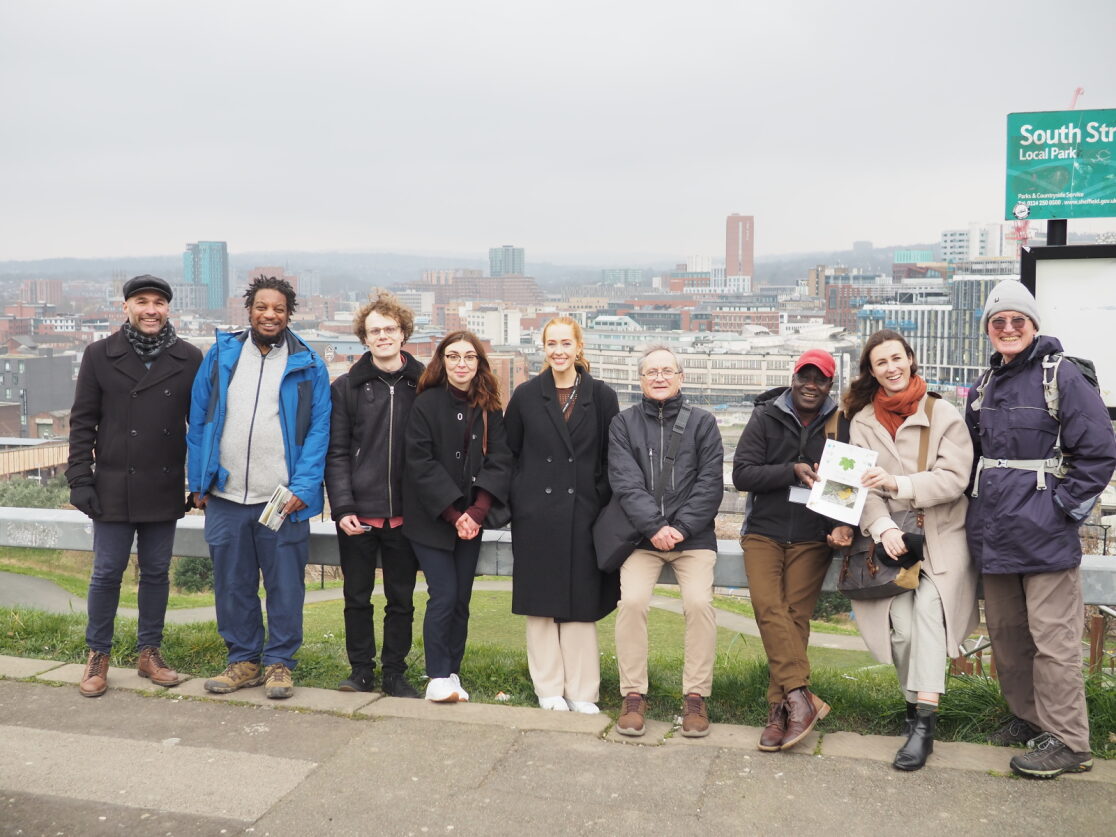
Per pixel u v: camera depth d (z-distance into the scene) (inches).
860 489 140.9
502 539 181.3
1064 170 184.5
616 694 172.7
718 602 1027.3
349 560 166.7
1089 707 149.2
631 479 155.5
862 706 158.7
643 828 116.2
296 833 114.8
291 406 160.1
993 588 141.2
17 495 2070.6
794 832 115.3
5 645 186.4
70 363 6358.3
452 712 151.8
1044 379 133.5
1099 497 130.3
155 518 160.4
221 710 152.3
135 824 116.7
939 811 120.4
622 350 6269.7
